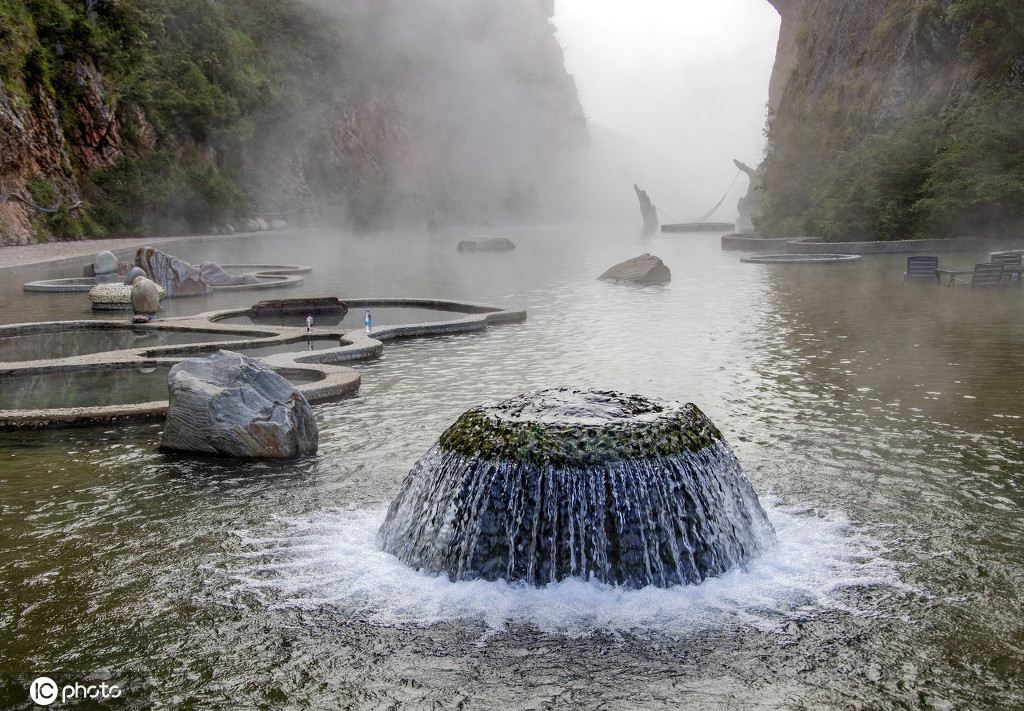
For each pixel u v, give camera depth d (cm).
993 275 2014
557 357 1279
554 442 530
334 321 1741
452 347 1393
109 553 585
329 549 589
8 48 3797
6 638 473
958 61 3559
